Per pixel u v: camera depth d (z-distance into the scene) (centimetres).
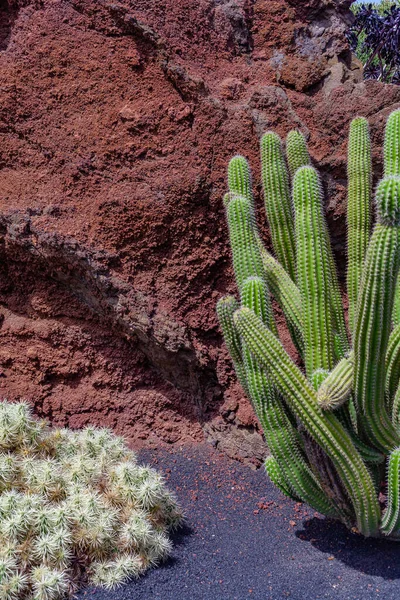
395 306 428
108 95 536
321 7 601
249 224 401
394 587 338
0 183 530
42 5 557
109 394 538
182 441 529
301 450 399
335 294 427
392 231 303
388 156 385
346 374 343
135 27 533
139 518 373
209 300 523
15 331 540
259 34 599
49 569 340
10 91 538
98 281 501
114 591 344
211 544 396
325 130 533
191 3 569
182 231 513
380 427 367
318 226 383
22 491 391
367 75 1062
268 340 337
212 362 518
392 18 1048
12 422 416
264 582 347
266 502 450
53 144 531
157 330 501
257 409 387
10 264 538
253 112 523
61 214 514
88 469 403
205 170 515
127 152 521
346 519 396
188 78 524
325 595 332
